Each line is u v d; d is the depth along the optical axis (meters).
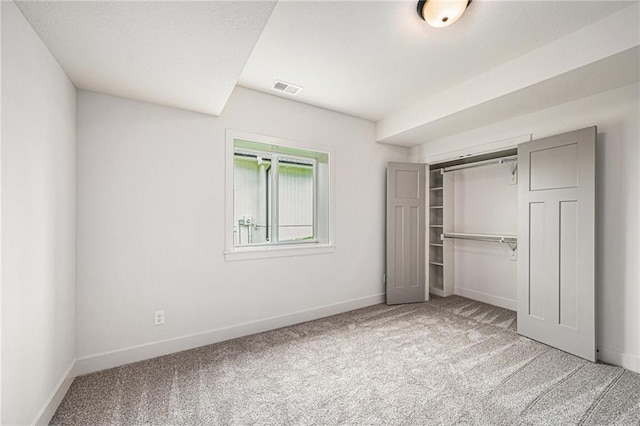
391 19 1.86
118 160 2.31
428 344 2.67
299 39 2.08
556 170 2.58
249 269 2.93
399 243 4.00
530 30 1.98
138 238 2.38
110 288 2.27
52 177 1.72
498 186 3.97
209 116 2.72
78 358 2.15
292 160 3.83
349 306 3.70
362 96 3.11
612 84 2.24
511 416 1.68
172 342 2.52
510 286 3.79
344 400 1.84
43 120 1.60
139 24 1.46
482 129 3.34
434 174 4.63
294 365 2.29
